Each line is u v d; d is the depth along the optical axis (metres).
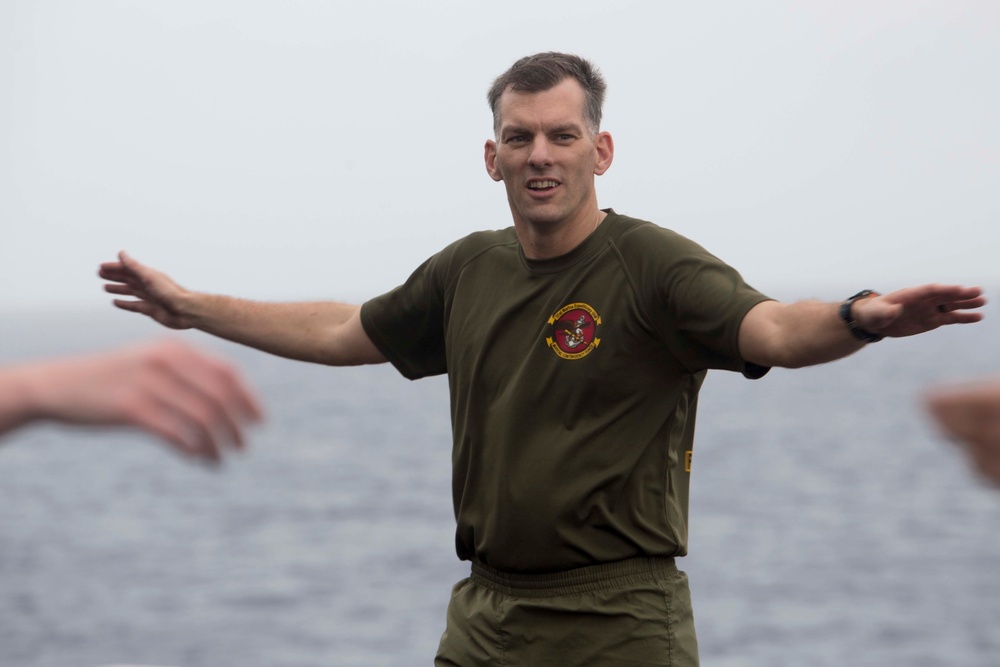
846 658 20.62
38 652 21.81
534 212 3.69
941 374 102.94
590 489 3.57
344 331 4.38
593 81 3.81
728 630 22.75
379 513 37.03
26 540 34.28
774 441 56.75
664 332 3.59
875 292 2.96
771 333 3.21
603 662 3.58
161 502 42.25
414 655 21.20
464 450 3.90
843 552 30.31
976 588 26.00
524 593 3.69
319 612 24.50
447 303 4.10
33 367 1.04
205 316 4.40
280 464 51.56
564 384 3.65
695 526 34.66
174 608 25.12
